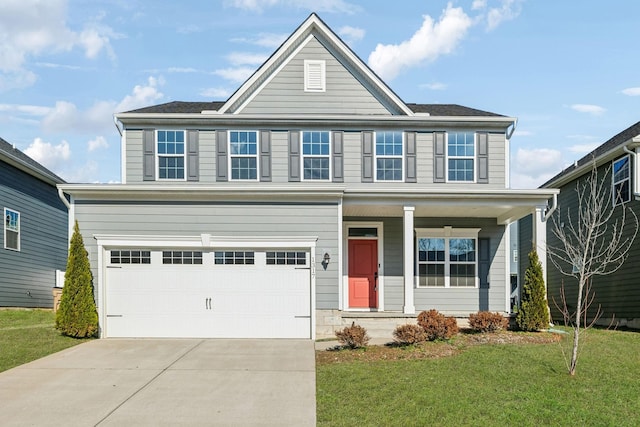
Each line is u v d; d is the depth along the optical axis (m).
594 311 20.36
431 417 7.86
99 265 14.49
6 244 20.16
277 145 17.92
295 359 11.77
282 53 18.36
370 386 9.40
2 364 11.18
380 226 18.34
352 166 17.91
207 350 12.74
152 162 17.75
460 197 15.91
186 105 20.34
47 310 21.69
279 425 7.72
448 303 18.31
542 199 15.96
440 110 19.92
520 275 27.75
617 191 18.84
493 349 12.11
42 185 23.22
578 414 8.00
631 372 10.29
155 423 7.83
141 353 12.41
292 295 14.60
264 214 14.86
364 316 15.09
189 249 14.66
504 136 18.30
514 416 7.86
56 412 8.31
